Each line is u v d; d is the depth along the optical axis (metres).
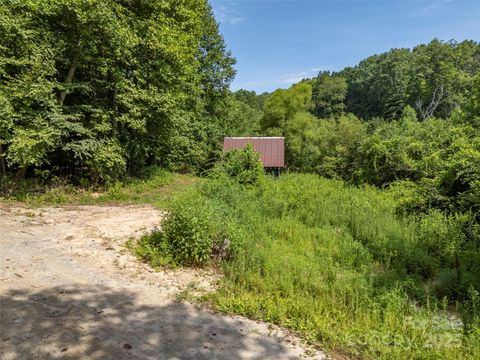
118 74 14.60
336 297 5.68
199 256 6.57
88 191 13.19
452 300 6.02
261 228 8.86
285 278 6.09
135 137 16.75
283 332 4.54
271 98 46.25
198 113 27.36
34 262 6.08
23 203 10.50
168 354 3.83
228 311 4.98
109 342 3.94
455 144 14.17
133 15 15.38
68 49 13.46
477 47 63.12
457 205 10.71
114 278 5.79
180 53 17.27
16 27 10.91
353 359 4.08
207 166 26.44
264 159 25.38
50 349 3.68
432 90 54.03
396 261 7.46
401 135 18.73
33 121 11.21
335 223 10.08
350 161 20.88
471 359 4.11
